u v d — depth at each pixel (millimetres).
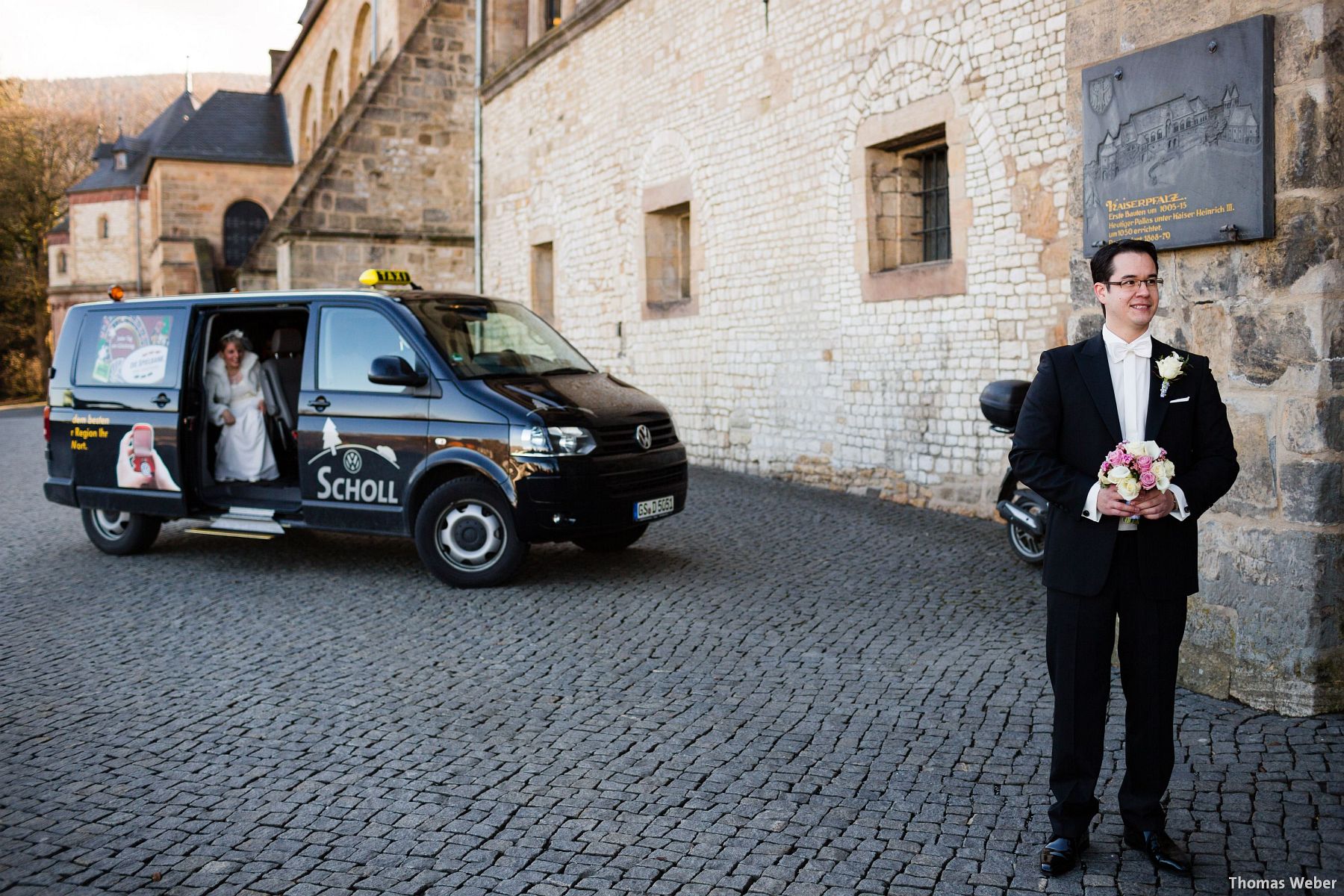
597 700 5145
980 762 4281
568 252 17969
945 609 6559
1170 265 5164
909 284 10586
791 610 6637
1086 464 3312
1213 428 3297
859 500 11016
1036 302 9219
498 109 20797
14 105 51094
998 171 9516
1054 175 8977
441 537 7414
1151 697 3355
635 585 7344
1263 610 4723
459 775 4305
